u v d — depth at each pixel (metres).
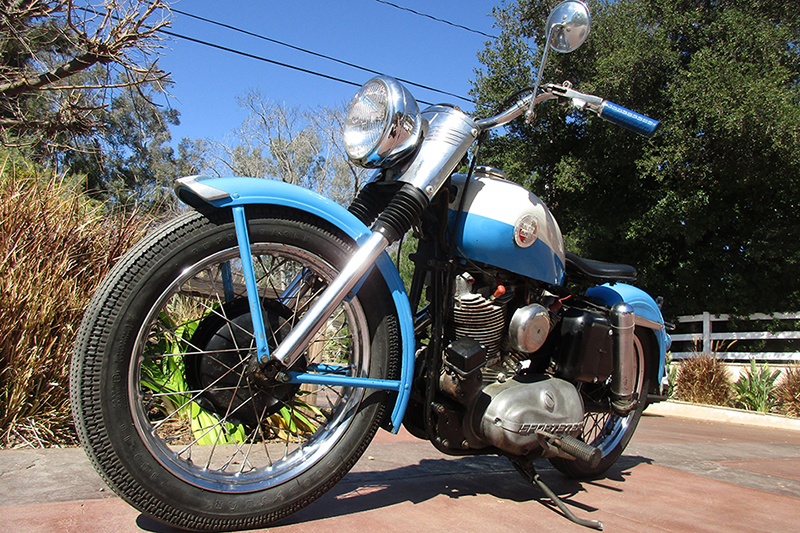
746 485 2.60
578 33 1.76
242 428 2.60
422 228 1.88
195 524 1.39
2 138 6.20
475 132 1.79
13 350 2.40
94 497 1.63
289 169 26.06
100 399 1.29
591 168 10.80
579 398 1.96
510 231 1.84
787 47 10.48
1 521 1.38
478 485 2.12
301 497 1.54
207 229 1.44
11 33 6.21
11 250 2.58
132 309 1.33
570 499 2.06
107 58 5.82
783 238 9.91
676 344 11.90
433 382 1.76
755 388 7.54
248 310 1.64
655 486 2.41
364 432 1.67
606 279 2.29
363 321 1.68
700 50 10.07
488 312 1.86
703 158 9.72
